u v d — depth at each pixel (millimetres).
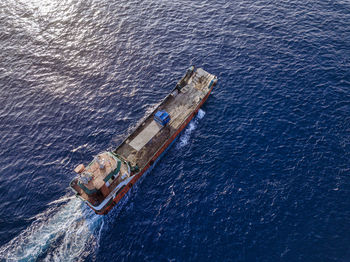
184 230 46125
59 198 50938
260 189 50344
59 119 62875
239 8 87938
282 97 64500
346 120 59125
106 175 46500
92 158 56062
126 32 81812
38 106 65375
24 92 68062
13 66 73500
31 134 60500
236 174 52656
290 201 48406
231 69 71312
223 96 65938
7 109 65062
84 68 72875
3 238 45938
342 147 54969
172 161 55719
